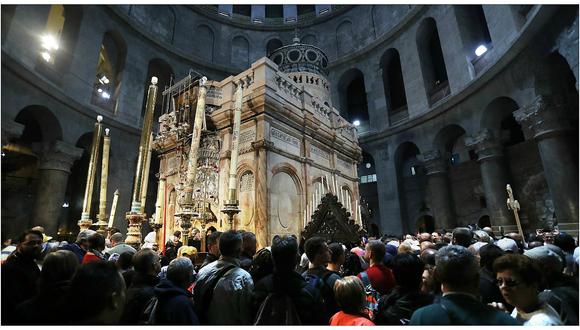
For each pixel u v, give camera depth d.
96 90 18.38
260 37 28.64
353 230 7.04
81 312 1.49
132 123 19.34
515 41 12.25
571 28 9.87
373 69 23.56
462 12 17.83
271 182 8.67
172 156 11.05
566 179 11.16
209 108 9.57
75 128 16.08
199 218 6.77
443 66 21.83
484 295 2.70
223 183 8.94
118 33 19.75
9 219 16.23
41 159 15.06
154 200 21.31
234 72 26.25
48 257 1.86
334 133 11.93
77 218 18.69
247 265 3.34
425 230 20.78
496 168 15.14
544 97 11.86
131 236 4.77
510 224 14.51
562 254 2.67
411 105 20.42
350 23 26.62
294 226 9.22
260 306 2.27
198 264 4.20
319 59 15.57
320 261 3.07
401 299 2.26
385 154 21.47
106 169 5.90
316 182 10.74
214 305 2.44
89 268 1.57
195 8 25.98
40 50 15.00
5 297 2.17
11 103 12.91
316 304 2.27
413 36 20.97
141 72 20.88
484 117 15.47
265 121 8.91
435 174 18.66
